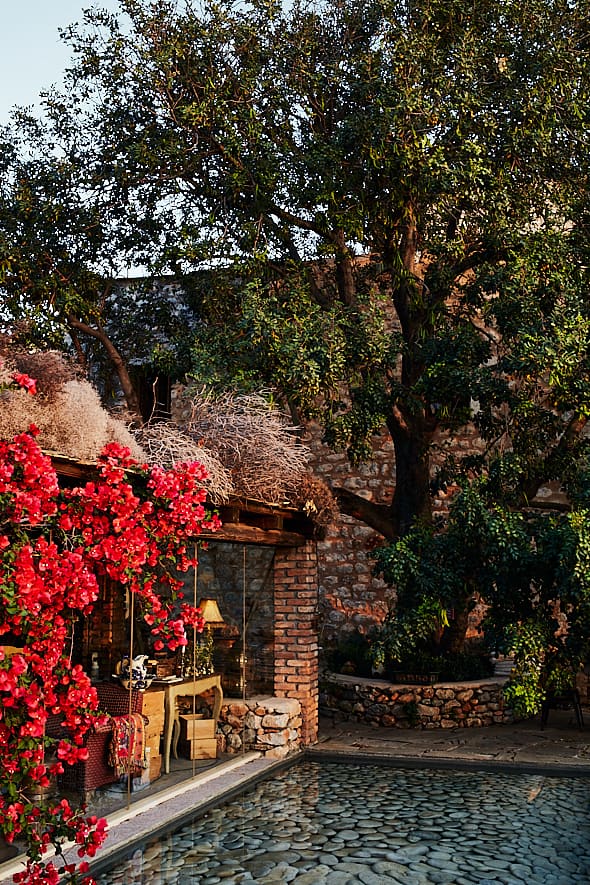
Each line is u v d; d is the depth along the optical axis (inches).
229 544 366.6
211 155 442.9
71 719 163.8
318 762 378.6
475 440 580.4
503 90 406.9
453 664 484.7
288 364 362.9
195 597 343.6
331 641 583.5
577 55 414.3
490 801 299.9
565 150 426.0
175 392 607.5
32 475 158.9
